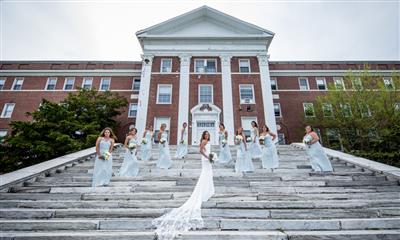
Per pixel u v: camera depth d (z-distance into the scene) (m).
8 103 22.28
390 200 4.98
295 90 23.52
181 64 20.97
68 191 5.51
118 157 9.48
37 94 22.70
